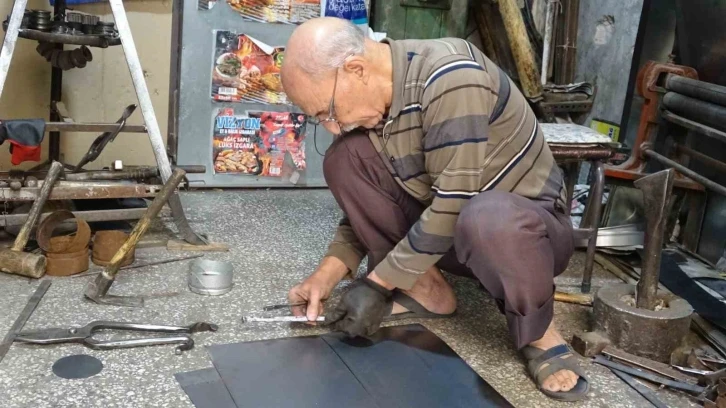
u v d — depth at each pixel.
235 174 3.06
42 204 1.98
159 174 2.31
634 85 2.79
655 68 2.44
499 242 1.39
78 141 2.80
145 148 2.92
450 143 1.39
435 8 3.23
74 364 1.46
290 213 2.77
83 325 1.64
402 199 1.67
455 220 1.43
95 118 2.80
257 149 3.05
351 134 1.64
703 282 2.23
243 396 1.39
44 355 1.49
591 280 2.20
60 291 1.83
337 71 1.38
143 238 2.29
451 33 3.30
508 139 1.49
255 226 2.56
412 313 1.82
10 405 1.29
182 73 2.86
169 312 1.76
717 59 2.31
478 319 1.88
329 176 1.70
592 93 3.14
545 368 1.51
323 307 1.84
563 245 1.56
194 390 1.39
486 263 1.42
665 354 1.67
